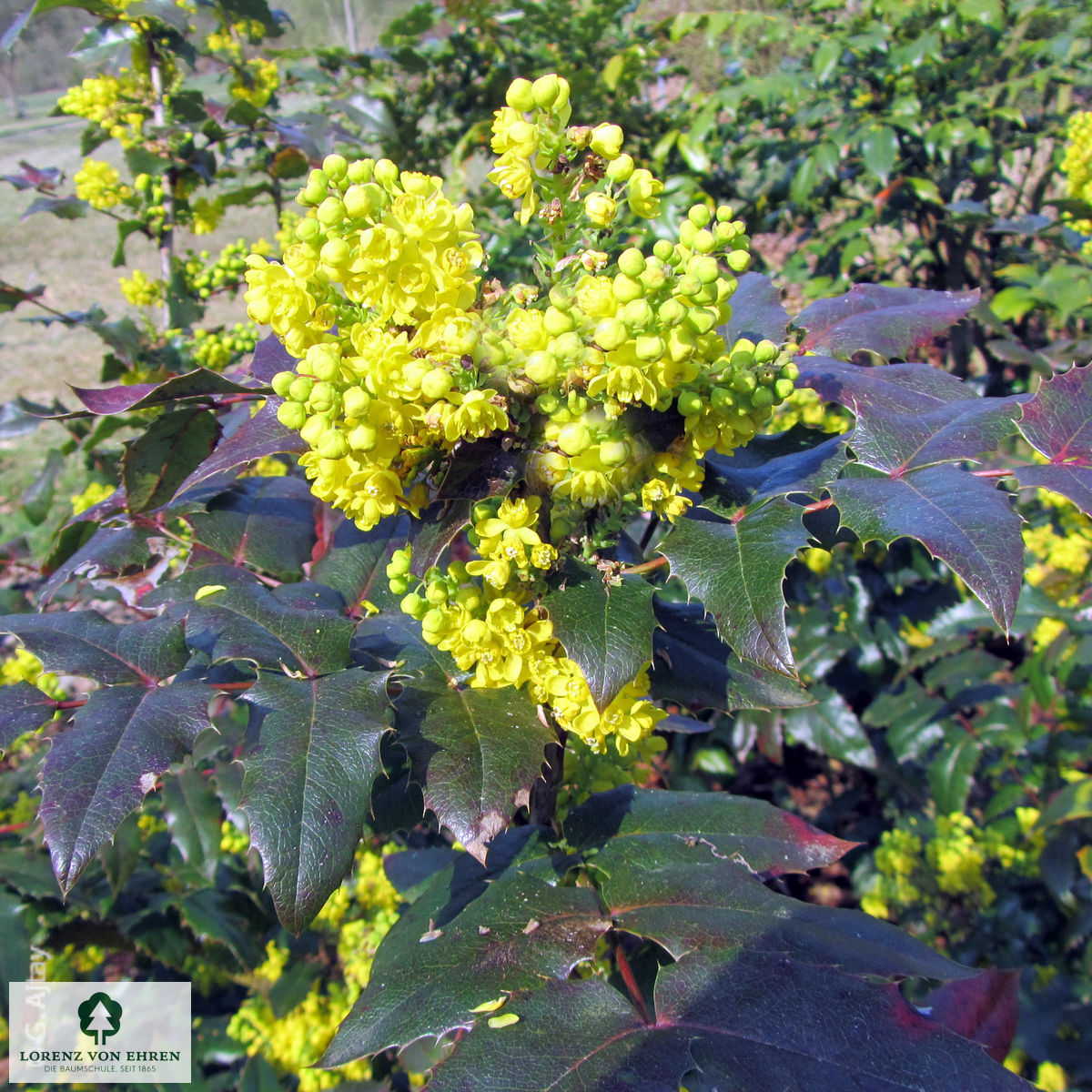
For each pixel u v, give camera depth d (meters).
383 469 0.28
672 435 0.29
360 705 0.29
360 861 0.64
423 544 0.29
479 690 0.31
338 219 0.26
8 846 0.59
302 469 0.50
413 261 0.26
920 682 0.78
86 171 0.77
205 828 0.57
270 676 0.29
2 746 0.29
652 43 1.11
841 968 0.29
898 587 0.84
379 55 0.96
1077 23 0.85
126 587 0.47
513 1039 0.28
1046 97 0.95
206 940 0.64
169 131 0.77
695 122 0.84
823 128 0.96
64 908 0.59
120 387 0.35
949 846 0.67
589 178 0.28
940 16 0.86
